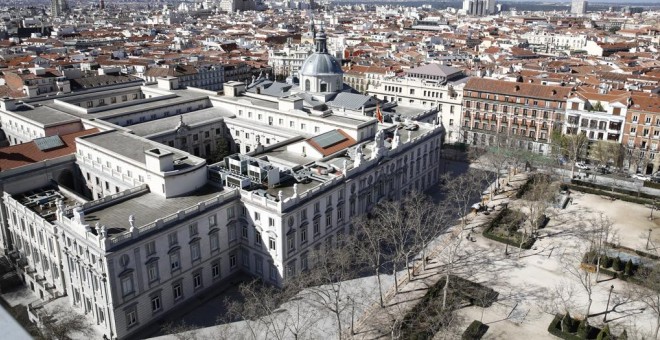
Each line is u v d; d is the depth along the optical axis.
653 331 92.94
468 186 151.25
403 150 139.75
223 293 105.25
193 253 100.81
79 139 127.50
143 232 90.38
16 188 117.81
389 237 121.62
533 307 100.44
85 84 196.50
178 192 107.38
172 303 99.00
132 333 92.62
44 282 108.31
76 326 93.75
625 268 111.50
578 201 153.88
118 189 119.50
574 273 104.75
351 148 131.62
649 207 150.00
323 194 109.56
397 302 101.94
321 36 177.38
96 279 90.38
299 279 101.00
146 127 152.50
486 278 110.56
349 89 188.00
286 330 93.56
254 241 107.81
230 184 110.25
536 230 131.62
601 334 88.94
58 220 95.56
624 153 178.38
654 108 173.62
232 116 172.75
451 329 93.69
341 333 92.12
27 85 183.00
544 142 196.00
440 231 128.12
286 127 159.25
